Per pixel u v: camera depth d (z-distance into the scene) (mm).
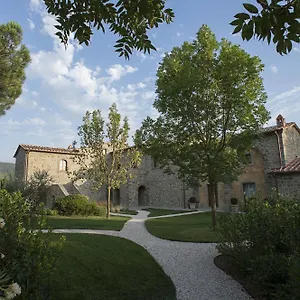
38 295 3271
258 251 4926
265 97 9359
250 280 4871
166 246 7941
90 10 2885
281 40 2059
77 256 5945
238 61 8836
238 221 5715
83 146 15930
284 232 4688
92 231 10078
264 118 9297
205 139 9852
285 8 1994
